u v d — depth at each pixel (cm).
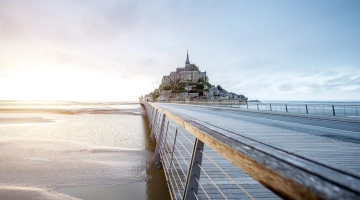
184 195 196
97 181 630
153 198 528
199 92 12131
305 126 849
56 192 561
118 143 1258
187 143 693
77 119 3225
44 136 1555
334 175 54
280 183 66
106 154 948
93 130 1909
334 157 400
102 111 5462
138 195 544
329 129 760
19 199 518
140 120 3061
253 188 322
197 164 190
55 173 699
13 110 5644
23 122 2709
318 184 51
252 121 1038
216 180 355
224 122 980
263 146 100
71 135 1608
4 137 1460
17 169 738
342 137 599
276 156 81
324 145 501
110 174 685
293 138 587
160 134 679
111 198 530
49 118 3394
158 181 626
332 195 44
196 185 189
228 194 305
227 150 111
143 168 736
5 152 984
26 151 1008
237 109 2212
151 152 988
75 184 610
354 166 346
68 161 835
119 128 2066
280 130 730
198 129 176
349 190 43
